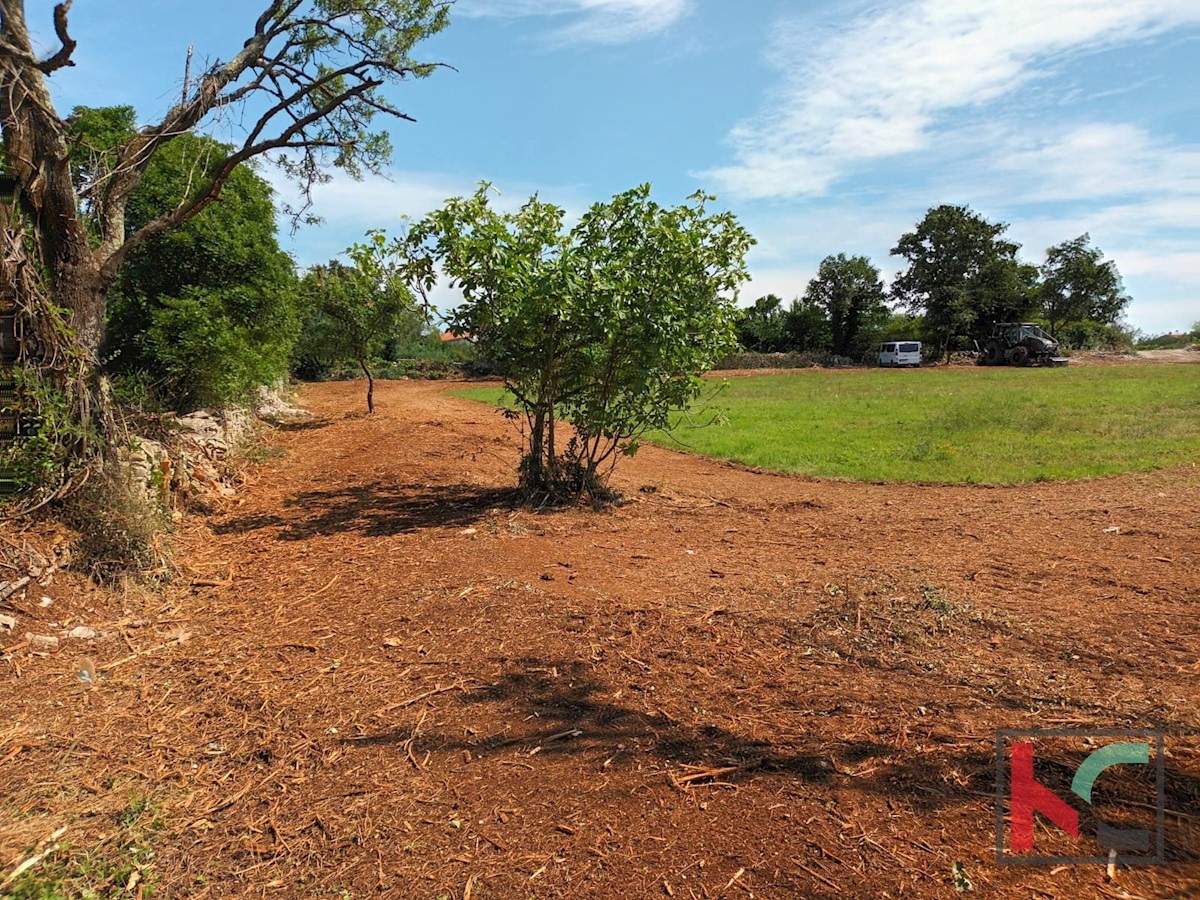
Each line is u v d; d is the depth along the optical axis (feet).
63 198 19.97
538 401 25.43
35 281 18.53
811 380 113.70
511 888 7.74
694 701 11.50
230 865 8.32
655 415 25.14
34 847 8.63
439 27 28.04
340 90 28.09
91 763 10.52
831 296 184.03
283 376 74.64
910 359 149.79
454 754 10.36
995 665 12.42
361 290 61.05
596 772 9.72
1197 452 33.96
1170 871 7.51
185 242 34.99
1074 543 19.72
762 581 17.15
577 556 19.48
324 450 43.50
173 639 14.99
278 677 13.08
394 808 9.20
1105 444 38.09
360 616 15.75
